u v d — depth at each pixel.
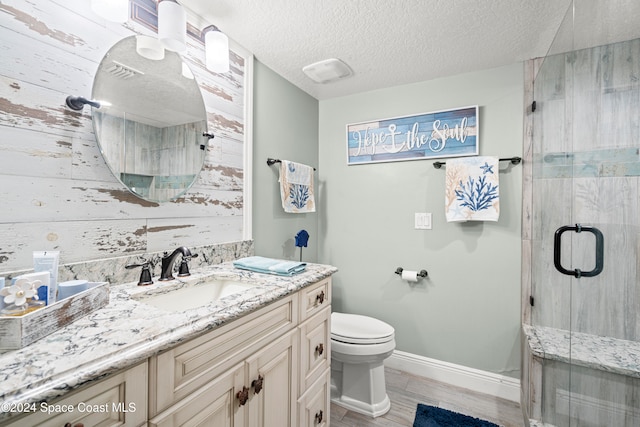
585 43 1.08
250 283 1.19
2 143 0.82
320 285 1.33
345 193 2.39
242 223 1.68
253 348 0.92
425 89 2.10
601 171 0.98
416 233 2.13
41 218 0.89
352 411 1.68
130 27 1.14
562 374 1.25
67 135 0.95
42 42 0.90
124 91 1.10
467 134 1.96
